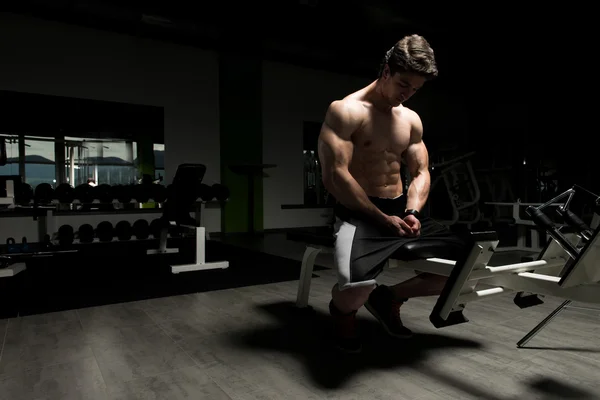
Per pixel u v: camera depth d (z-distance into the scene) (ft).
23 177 15.94
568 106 20.42
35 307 6.35
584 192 3.76
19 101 15.52
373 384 3.62
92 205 14.29
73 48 16.31
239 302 6.61
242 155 18.79
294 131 20.65
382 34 17.07
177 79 18.19
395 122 4.32
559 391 3.45
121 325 5.44
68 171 16.75
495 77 21.53
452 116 25.11
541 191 19.71
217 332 5.12
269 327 5.31
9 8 14.85
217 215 18.78
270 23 16.24
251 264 10.34
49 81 15.93
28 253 8.61
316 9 14.85
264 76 19.77
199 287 7.73
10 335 5.06
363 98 4.24
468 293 3.45
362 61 18.95
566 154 20.84
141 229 14.51
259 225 19.33
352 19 15.66
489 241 3.15
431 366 3.99
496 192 20.42
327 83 21.66
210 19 15.71
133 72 17.37
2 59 15.17
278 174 20.17
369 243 3.84
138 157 17.62
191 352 4.44
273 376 3.81
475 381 3.66
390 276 8.55
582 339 4.68
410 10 14.76
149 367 4.05
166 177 17.97
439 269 3.71
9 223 15.21
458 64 19.75
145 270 9.64
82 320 5.68
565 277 2.98
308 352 4.40
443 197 19.88
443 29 15.98
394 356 4.25
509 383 3.61
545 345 4.51
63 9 13.64
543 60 18.97
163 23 14.97
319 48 17.51
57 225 15.83
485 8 14.34
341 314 4.33
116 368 4.03
